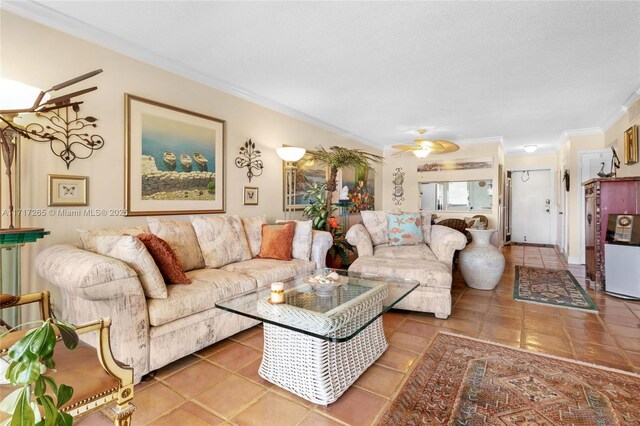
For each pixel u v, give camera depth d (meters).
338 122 5.12
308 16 2.24
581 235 5.47
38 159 2.20
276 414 1.60
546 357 2.14
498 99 3.95
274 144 4.22
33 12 2.13
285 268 2.95
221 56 2.85
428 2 2.08
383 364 2.07
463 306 3.22
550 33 2.43
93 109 2.47
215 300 2.26
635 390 1.76
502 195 7.02
